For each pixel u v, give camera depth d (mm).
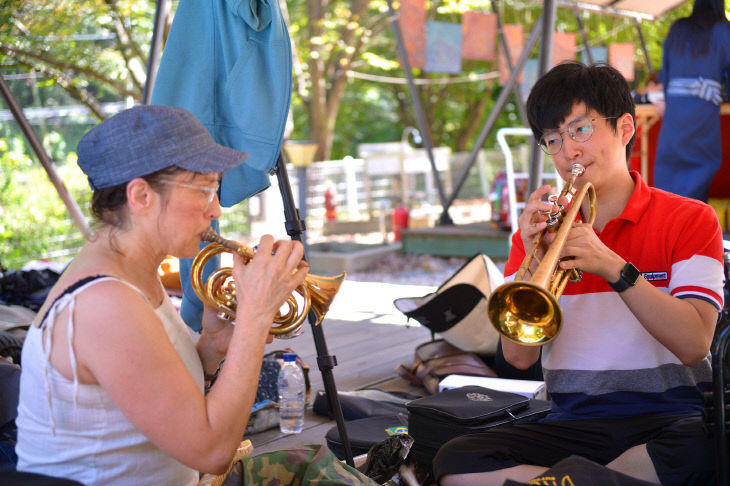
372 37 16016
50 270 4699
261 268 1671
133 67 9430
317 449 1993
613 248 2170
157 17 4418
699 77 5414
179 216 1651
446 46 7801
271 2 2531
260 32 2578
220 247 1793
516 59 8008
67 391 1568
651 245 2129
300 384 3332
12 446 2359
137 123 1605
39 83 8891
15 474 1568
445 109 21219
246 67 2557
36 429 1618
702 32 5387
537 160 5227
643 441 2092
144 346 1539
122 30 9242
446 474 2113
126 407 1538
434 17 13297
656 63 12531
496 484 2035
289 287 1705
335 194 12281
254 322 1654
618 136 2150
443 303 3832
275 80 2564
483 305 3824
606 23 12180
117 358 1522
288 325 1896
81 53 8789
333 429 2984
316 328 2666
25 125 5848
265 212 11055
